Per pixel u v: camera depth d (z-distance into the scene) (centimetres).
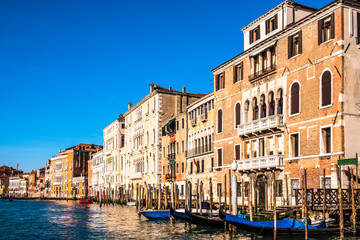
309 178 2623
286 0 3023
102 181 8869
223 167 3588
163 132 5472
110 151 8194
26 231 3167
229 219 2197
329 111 2509
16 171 17900
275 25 3125
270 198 2892
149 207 4441
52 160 13025
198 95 5838
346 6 2497
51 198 12500
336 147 2444
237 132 3406
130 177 6775
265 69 3120
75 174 11456
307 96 2692
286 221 2130
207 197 4028
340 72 2458
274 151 2962
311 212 2431
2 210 6300
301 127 2722
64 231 3105
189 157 4488
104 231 3016
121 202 6391
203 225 2777
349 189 2233
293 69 2827
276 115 2894
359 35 2527
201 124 4259
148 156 5944
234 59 3478
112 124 8156
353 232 2061
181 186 4766
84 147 11794
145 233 2802
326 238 2050
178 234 2669
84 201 8725
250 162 3130
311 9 3134
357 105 2484
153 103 5766
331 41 2531
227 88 3594
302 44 2764
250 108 3253
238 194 3359
